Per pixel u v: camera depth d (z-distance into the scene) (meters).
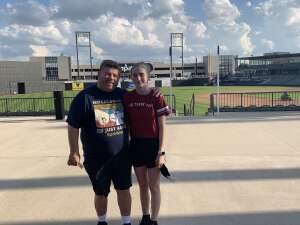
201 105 34.84
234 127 11.89
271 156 7.91
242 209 5.04
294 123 12.45
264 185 5.98
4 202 5.51
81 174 6.78
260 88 81.81
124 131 4.04
